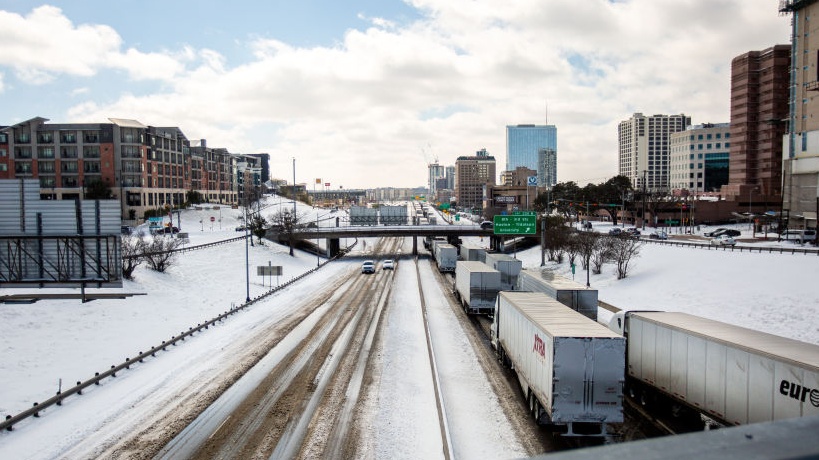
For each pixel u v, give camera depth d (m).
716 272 48.16
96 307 38.50
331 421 19.77
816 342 30.58
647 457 1.82
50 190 111.69
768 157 127.94
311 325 37.41
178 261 63.44
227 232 104.06
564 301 29.03
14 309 34.16
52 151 112.06
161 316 40.50
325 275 69.44
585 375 16.89
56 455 17.08
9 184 25.22
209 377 25.36
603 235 67.00
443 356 28.92
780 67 126.38
